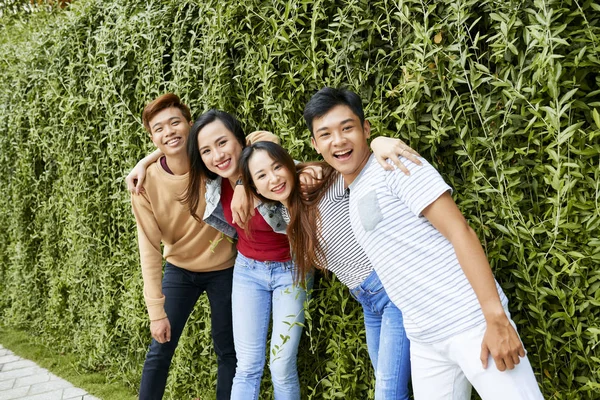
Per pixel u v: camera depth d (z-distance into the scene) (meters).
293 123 2.09
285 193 1.75
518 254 1.52
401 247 1.37
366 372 1.99
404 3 1.67
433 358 1.39
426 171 1.33
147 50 2.73
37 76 3.75
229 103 2.32
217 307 2.31
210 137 1.90
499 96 1.54
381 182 1.40
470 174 1.62
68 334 3.87
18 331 4.55
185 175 2.17
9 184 4.48
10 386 3.31
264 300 2.04
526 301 1.57
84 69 3.33
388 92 1.69
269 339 2.38
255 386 2.04
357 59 1.81
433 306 1.33
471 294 1.30
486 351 1.23
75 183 3.44
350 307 2.02
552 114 1.35
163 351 2.26
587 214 1.40
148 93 2.75
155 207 2.22
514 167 1.49
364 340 1.97
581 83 1.40
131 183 2.19
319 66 1.94
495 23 1.53
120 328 3.28
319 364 2.19
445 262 1.33
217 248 2.25
